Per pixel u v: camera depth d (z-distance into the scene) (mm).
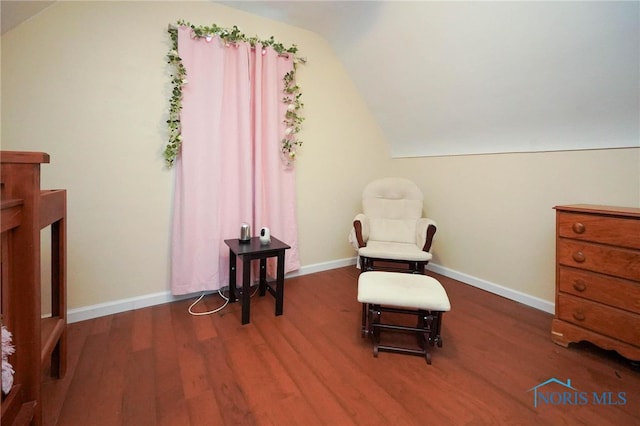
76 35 1756
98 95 1839
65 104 1754
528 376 1406
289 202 2598
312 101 2711
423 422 1138
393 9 2070
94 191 1874
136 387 1296
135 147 1974
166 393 1265
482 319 1963
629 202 1708
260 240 2127
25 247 917
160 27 1989
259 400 1236
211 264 2182
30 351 942
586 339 1549
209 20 2137
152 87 1993
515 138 2207
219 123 2129
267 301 2225
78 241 1852
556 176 2018
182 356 1525
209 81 2088
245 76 2213
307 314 2023
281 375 1393
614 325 1446
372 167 3180
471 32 1865
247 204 2285
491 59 1919
